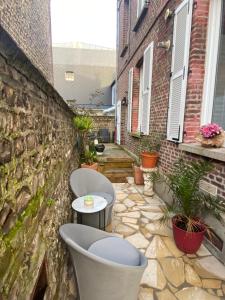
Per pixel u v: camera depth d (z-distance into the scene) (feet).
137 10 16.53
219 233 6.53
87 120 15.58
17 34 15.11
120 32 24.32
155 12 12.23
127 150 20.71
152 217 9.41
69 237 4.61
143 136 14.85
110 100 44.52
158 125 12.01
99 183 9.71
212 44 7.79
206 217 7.10
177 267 6.20
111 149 22.57
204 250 7.00
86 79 44.32
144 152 12.47
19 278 2.54
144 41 14.93
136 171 14.01
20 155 2.78
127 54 20.99
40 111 3.99
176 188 7.41
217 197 6.82
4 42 2.05
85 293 4.49
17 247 2.53
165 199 11.00
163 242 7.46
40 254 3.47
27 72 2.97
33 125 3.47
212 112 8.12
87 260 4.04
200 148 7.20
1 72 2.18
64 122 8.47
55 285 4.37
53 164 5.43
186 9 8.25
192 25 7.98
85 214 7.90
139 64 17.30
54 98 5.56
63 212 6.75
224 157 6.02
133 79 18.26
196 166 6.94
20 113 2.80
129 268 3.92
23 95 2.94
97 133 31.04
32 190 3.31
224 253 6.29
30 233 3.06
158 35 11.80
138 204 10.93
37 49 21.02
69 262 6.07
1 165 2.16
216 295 5.24
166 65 10.62
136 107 18.65
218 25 7.64
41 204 3.82
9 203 2.36
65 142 8.68
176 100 9.32
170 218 8.46
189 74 8.25
